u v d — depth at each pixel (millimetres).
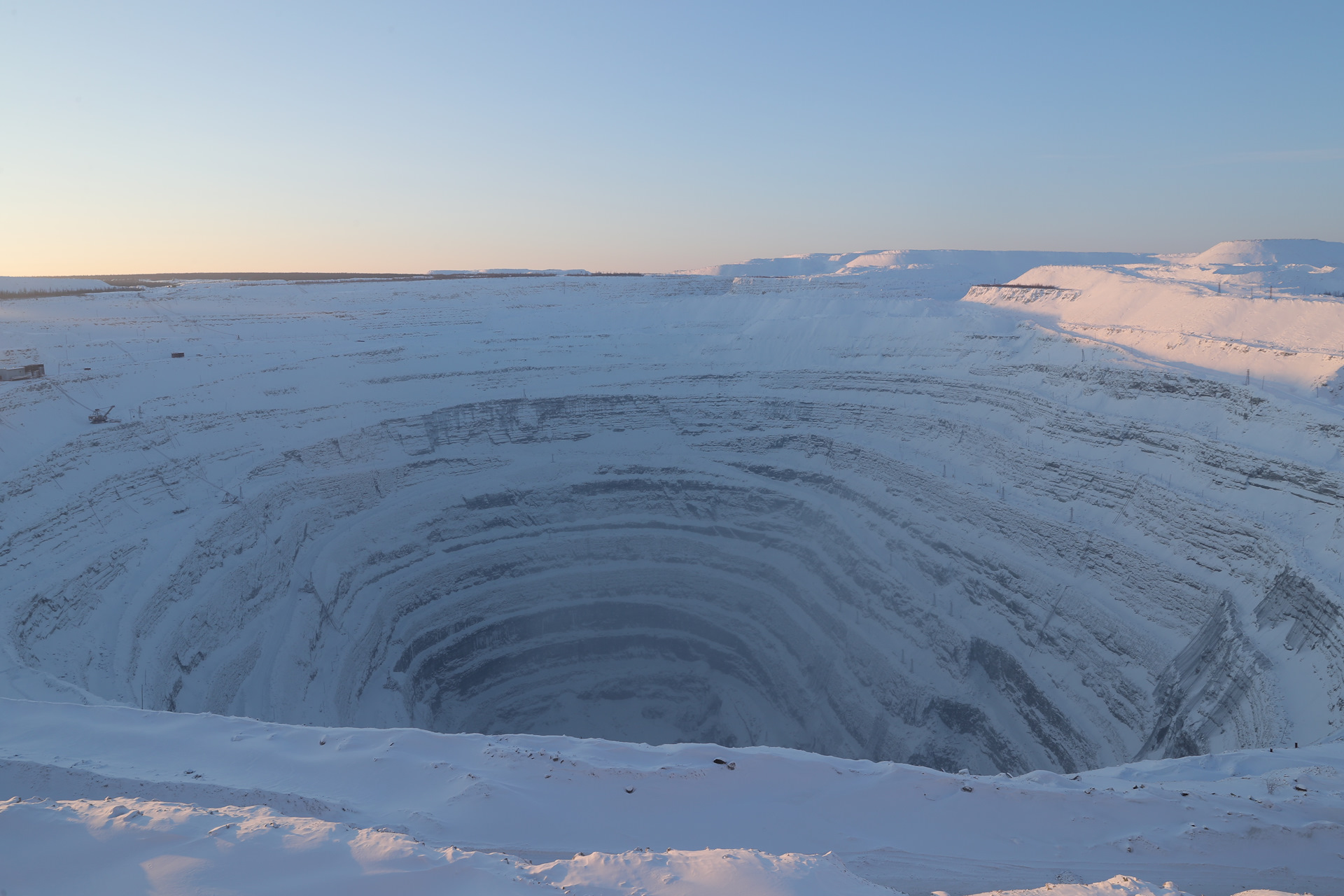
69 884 11047
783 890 11492
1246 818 15844
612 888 11734
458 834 14922
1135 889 11406
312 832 12523
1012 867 14688
